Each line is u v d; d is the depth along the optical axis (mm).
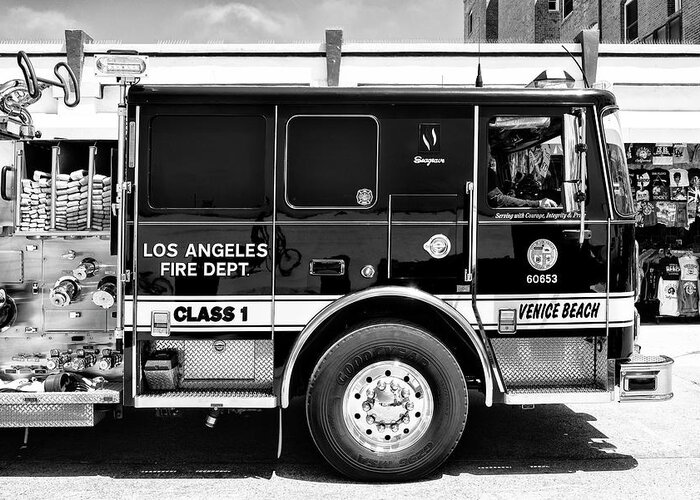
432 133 4008
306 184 3988
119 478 4078
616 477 4098
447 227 3992
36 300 4301
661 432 5027
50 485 3959
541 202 4066
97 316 4293
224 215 3963
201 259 3961
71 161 4480
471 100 4004
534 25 21250
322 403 3869
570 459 4434
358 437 3918
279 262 3969
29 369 4301
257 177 3986
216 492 3850
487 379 3951
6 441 4777
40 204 4289
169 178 3969
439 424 3891
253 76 9859
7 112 4316
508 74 10023
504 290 4004
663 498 3768
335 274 3982
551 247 4016
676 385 6465
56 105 9508
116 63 3893
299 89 3984
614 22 17234
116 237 4027
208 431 5008
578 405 5762
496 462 4367
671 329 9406
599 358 4145
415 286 3988
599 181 4035
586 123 4047
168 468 4246
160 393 4035
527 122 4059
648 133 9664
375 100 3984
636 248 4246
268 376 4105
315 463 4340
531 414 5492
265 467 4266
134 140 3951
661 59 10062
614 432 5023
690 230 10180
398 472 3914
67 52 9445
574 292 4023
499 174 4047
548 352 4168
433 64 9953
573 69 10039
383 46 9906
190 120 3980
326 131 4000
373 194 3996
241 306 3967
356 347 3852
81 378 4227
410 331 3885
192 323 3961
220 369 4113
